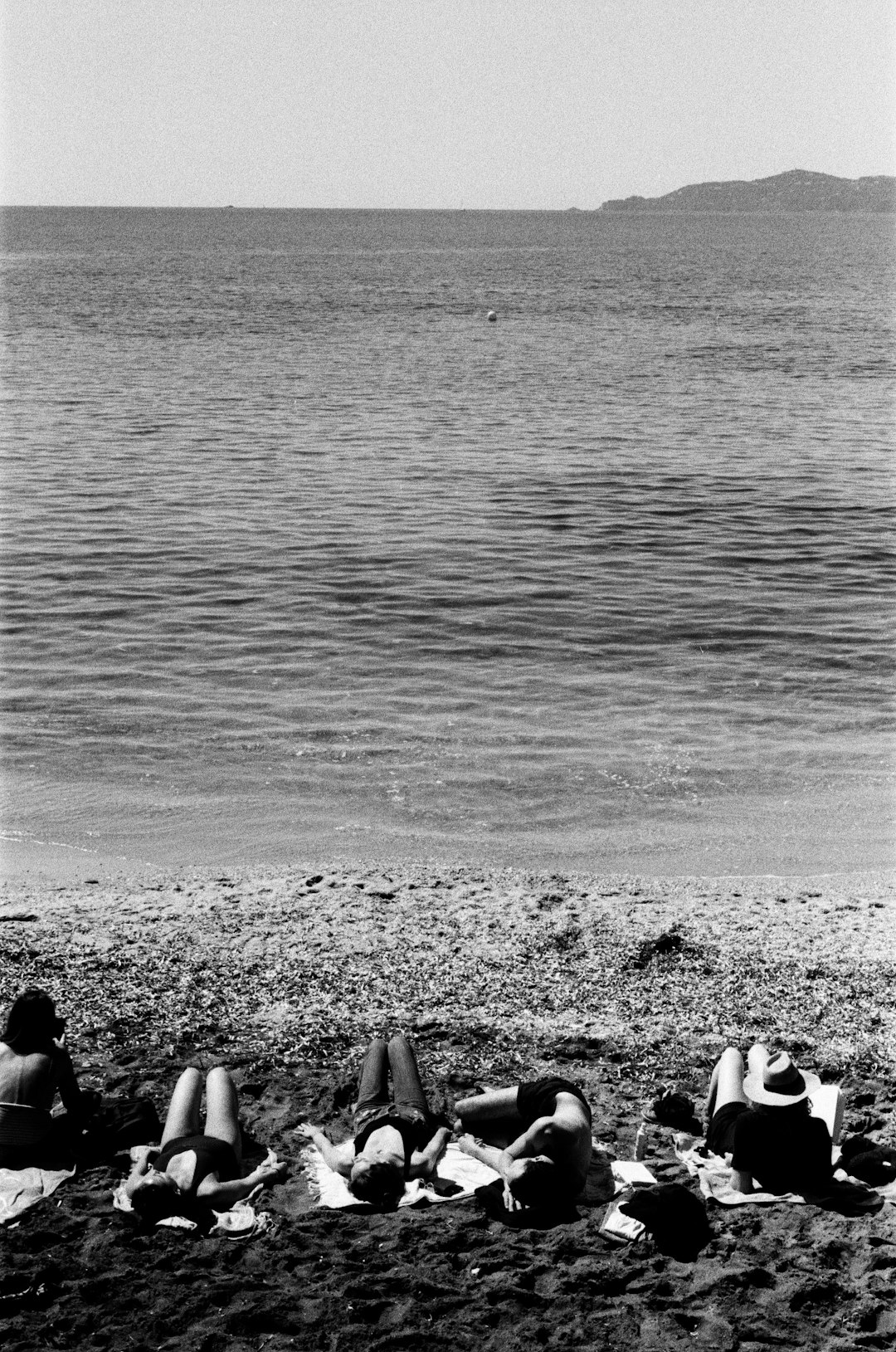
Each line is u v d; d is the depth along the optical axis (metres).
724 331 66.69
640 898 10.03
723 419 38.09
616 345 59.31
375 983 8.25
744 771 13.16
